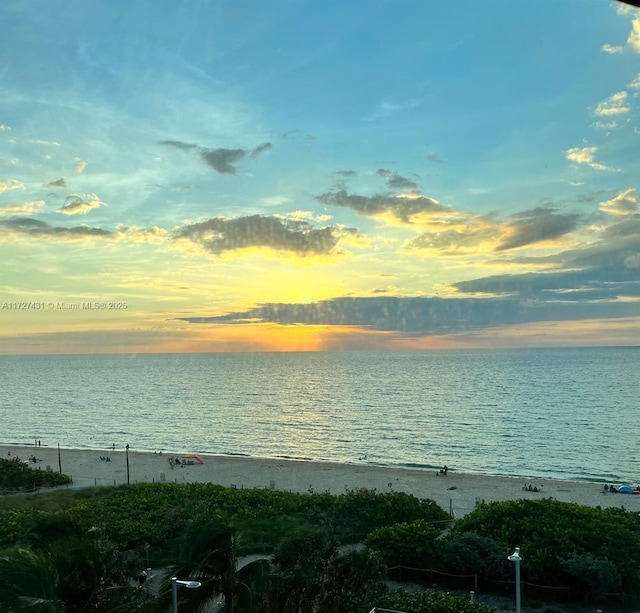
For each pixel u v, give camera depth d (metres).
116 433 105.94
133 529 31.91
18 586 12.70
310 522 35.38
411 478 60.41
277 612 19.33
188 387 196.88
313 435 99.12
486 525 29.67
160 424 115.75
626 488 53.25
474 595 26.17
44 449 83.88
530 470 70.12
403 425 105.88
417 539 28.20
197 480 59.97
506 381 185.88
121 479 60.06
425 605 19.08
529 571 26.02
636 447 81.62
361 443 90.50
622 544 26.22
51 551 15.68
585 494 52.69
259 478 60.91
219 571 16.81
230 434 102.44
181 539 18.38
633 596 24.75
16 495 46.41
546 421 104.75
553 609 24.45
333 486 56.69
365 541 30.23
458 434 95.31
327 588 20.55
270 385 198.62
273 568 20.38
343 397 154.38
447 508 47.22
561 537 26.81
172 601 15.90
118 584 18.09
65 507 38.59
